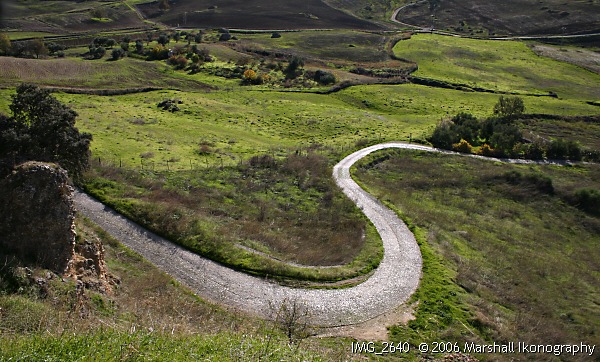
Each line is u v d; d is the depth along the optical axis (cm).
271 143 5478
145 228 2709
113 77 7644
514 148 6191
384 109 7706
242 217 3105
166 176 3706
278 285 2284
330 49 11306
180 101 6600
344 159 5109
